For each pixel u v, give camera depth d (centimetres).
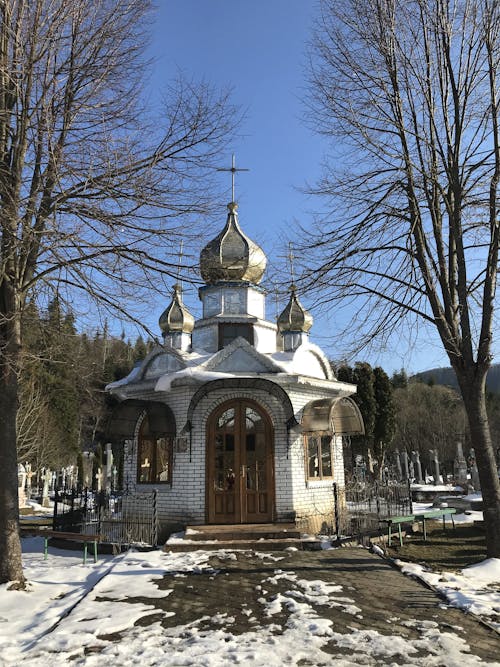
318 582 918
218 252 1848
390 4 1167
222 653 613
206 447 1483
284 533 1291
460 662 585
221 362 1546
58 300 996
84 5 988
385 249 1205
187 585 914
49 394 3238
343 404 1580
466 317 1149
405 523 1530
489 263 1116
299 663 585
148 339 1095
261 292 1909
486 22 1116
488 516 1108
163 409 1509
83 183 955
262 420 1505
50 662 599
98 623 722
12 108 998
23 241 844
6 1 921
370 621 725
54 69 973
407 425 5600
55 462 3591
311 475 1568
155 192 983
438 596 843
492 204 1106
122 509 1577
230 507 1448
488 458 1120
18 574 926
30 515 2536
